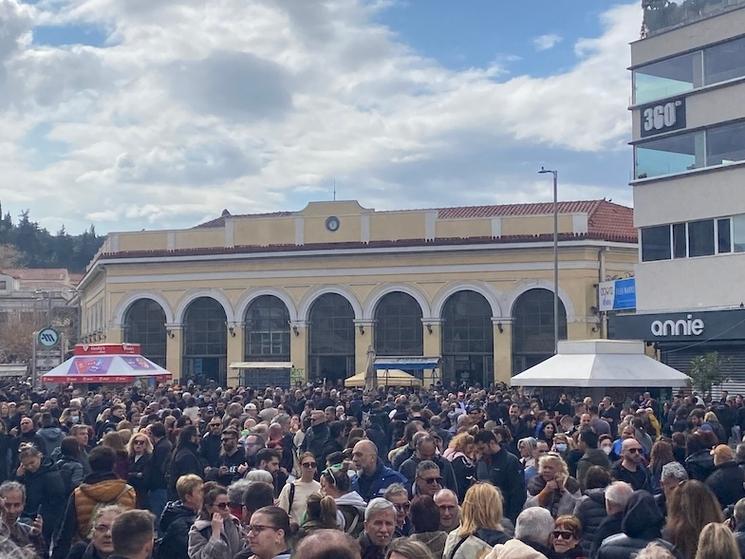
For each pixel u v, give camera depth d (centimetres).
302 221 5206
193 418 1831
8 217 17138
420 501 823
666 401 2902
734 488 1076
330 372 5125
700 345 3700
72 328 8812
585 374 2369
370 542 768
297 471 1517
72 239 17488
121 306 5397
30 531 912
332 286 5109
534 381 2428
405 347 5028
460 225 4962
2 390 3198
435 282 4966
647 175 3941
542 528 784
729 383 3581
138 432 1401
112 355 3325
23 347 8819
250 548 720
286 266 5181
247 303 5231
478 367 4903
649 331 3828
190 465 1319
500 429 1494
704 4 3788
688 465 1253
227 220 5325
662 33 3900
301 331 5128
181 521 880
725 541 575
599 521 915
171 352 5300
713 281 3681
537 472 1157
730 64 3672
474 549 753
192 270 5309
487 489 789
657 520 760
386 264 5041
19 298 10681
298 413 2647
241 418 1819
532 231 4834
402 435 1745
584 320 4734
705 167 3725
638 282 3953
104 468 945
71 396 2709
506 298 4844
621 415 2034
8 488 889
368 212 5100
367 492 1075
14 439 1587
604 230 4900
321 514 830
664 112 3878
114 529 653
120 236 5456
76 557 808
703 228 3738
